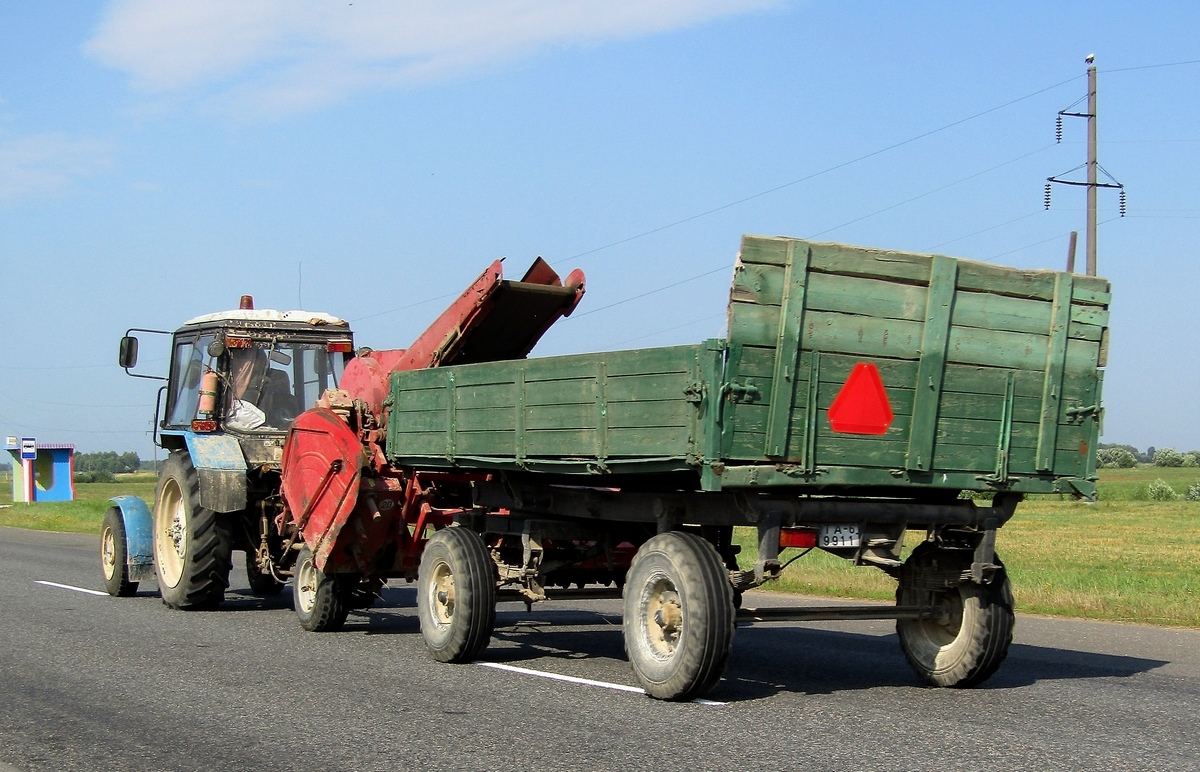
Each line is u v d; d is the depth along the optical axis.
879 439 7.22
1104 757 5.95
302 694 7.63
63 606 12.92
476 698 7.47
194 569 12.38
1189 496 63.62
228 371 12.98
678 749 6.06
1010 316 7.62
